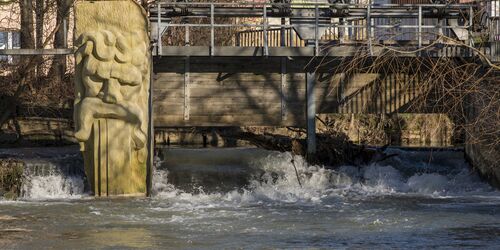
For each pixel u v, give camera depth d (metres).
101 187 29.06
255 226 24.38
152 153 30.73
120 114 28.58
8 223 24.72
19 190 29.47
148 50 29.25
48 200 28.61
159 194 29.80
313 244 22.11
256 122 32.62
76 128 28.84
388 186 31.48
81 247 21.81
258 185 31.31
